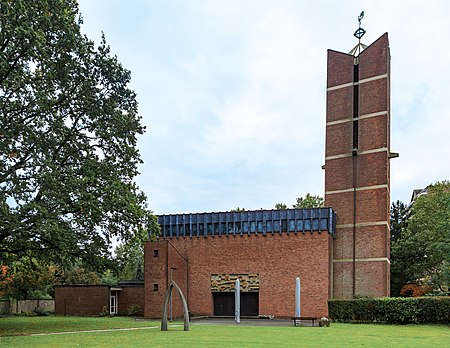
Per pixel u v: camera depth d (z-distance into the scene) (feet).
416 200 199.93
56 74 94.63
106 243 100.68
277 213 157.28
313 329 98.32
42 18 86.02
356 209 165.78
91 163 96.73
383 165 163.94
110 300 163.43
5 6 81.15
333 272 163.84
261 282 155.12
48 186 85.20
